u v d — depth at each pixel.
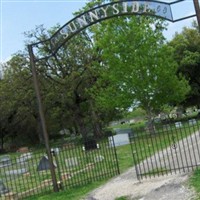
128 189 12.09
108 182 13.98
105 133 42.38
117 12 12.41
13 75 46.22
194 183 10.80
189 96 61.59
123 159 19.70
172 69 39.66
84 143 20.48
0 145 75.69
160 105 40.09
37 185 15.66
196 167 12.78
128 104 39.16
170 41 61.62
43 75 43.91
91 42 45.62
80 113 46.31
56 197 12.97
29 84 45.56
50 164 13.97
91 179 14.89
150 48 38.50
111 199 11.41
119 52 38.44
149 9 12.11
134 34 38.19
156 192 10.98
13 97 46.97
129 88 38.91
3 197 14.17
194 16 11.80
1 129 68.56
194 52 61.75
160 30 40.75
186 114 63.12
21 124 64.19
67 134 85.69
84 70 43.44
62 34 13.30
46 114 52.19
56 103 46.09
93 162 17.92
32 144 71.31
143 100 39.28
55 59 43.25
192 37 62.91
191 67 60.38
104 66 42.16
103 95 40.09
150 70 38.69
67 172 16.95
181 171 12.98
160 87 39.16
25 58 45.28
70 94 43.91
